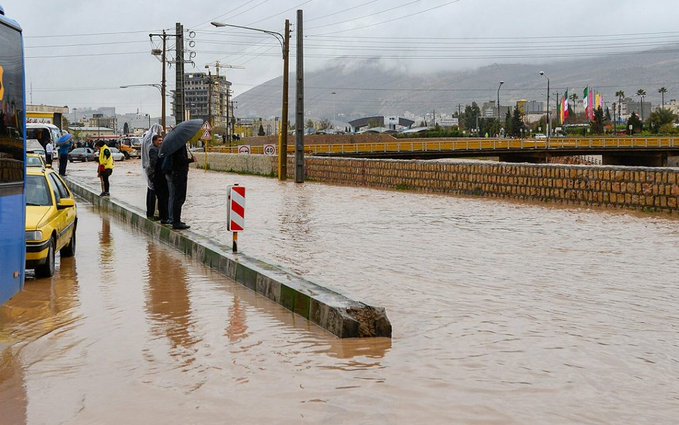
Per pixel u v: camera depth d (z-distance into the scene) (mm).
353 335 7406
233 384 5957
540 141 88625
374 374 6164
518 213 19953
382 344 7121
